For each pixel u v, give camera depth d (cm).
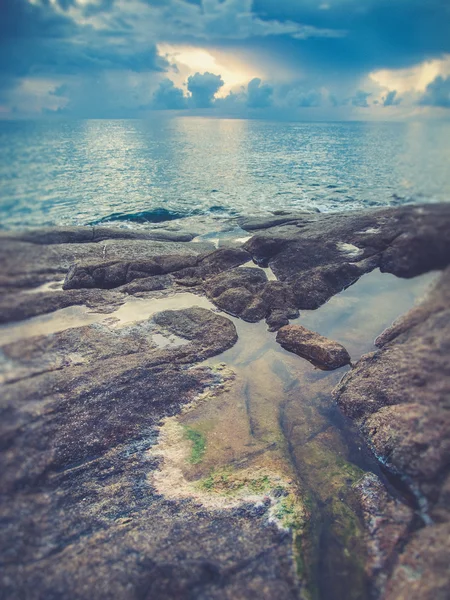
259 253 998
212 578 346
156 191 1385
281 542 393
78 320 772
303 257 932
